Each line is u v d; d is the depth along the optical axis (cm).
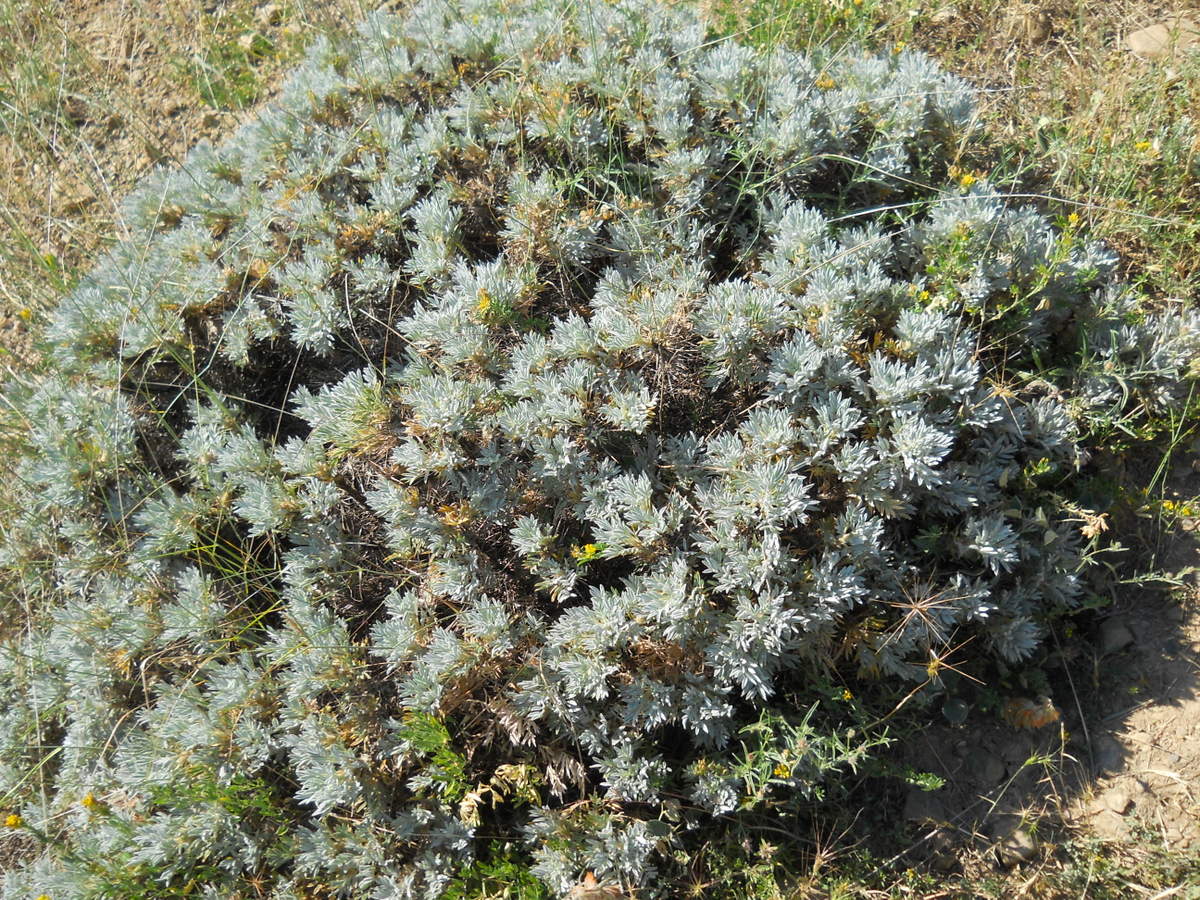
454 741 83
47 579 103
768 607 78
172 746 87
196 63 137
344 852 81
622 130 106
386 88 116
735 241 99
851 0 119
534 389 88
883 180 100
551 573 84
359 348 101
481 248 104
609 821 78
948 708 84
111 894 82
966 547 82
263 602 94
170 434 104
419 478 90
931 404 85
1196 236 99
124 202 117
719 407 89
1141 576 86
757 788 80
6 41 140
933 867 80
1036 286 87
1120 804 80
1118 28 115
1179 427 89
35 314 114
